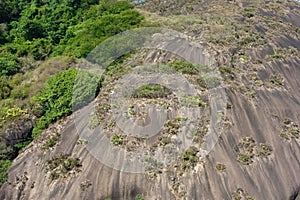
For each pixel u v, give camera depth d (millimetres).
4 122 18047
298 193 17438
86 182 15141
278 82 23703
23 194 15438
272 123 19844
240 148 17641
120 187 15047
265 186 16562
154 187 15117
